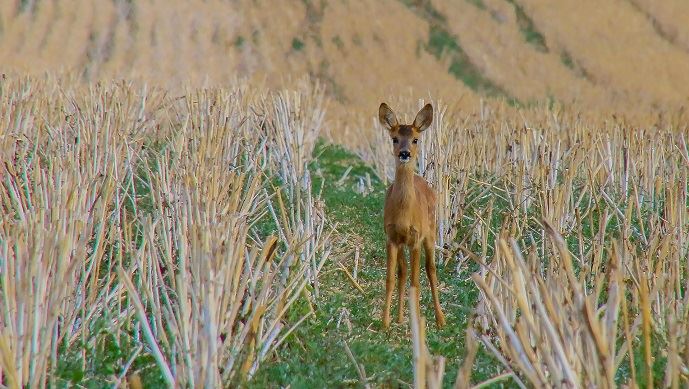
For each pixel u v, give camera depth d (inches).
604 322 598.9
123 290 801.6
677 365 595.8
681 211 943.7
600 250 866.8
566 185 1095.6
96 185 895.1
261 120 1392.7
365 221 1224.2
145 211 1058.1
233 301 696.4
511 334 590.9
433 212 928.9
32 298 653.3
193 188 831.7
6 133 1090.1
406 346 820.6
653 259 893.8
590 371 577.0
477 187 1230.9
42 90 1480.1
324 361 749.3
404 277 908.6
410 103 1583.4
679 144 1301.7
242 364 684.7
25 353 637.9
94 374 696.4
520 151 1245.1
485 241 1011.9
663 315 759.7
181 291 666.2
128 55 3265.3
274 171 1341.0
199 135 1132.5
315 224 1029.2
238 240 735.7
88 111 1235.9
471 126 1459.2
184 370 652.1
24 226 701.3
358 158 1817.2
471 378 714.2
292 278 824.9
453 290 987.9
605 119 1526.8
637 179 1205.1
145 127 1320.1
